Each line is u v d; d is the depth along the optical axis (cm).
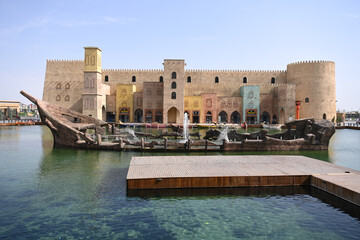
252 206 903
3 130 3744
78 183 1129
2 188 1067
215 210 872
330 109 5572
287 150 1942
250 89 5500
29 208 876
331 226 773
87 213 840
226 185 1030
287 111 5091
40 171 1333
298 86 5819
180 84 5231
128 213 843
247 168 1155
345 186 902
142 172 1073
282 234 728
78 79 6059
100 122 2614
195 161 1286
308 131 2034
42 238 699
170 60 5219
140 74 6175
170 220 801
